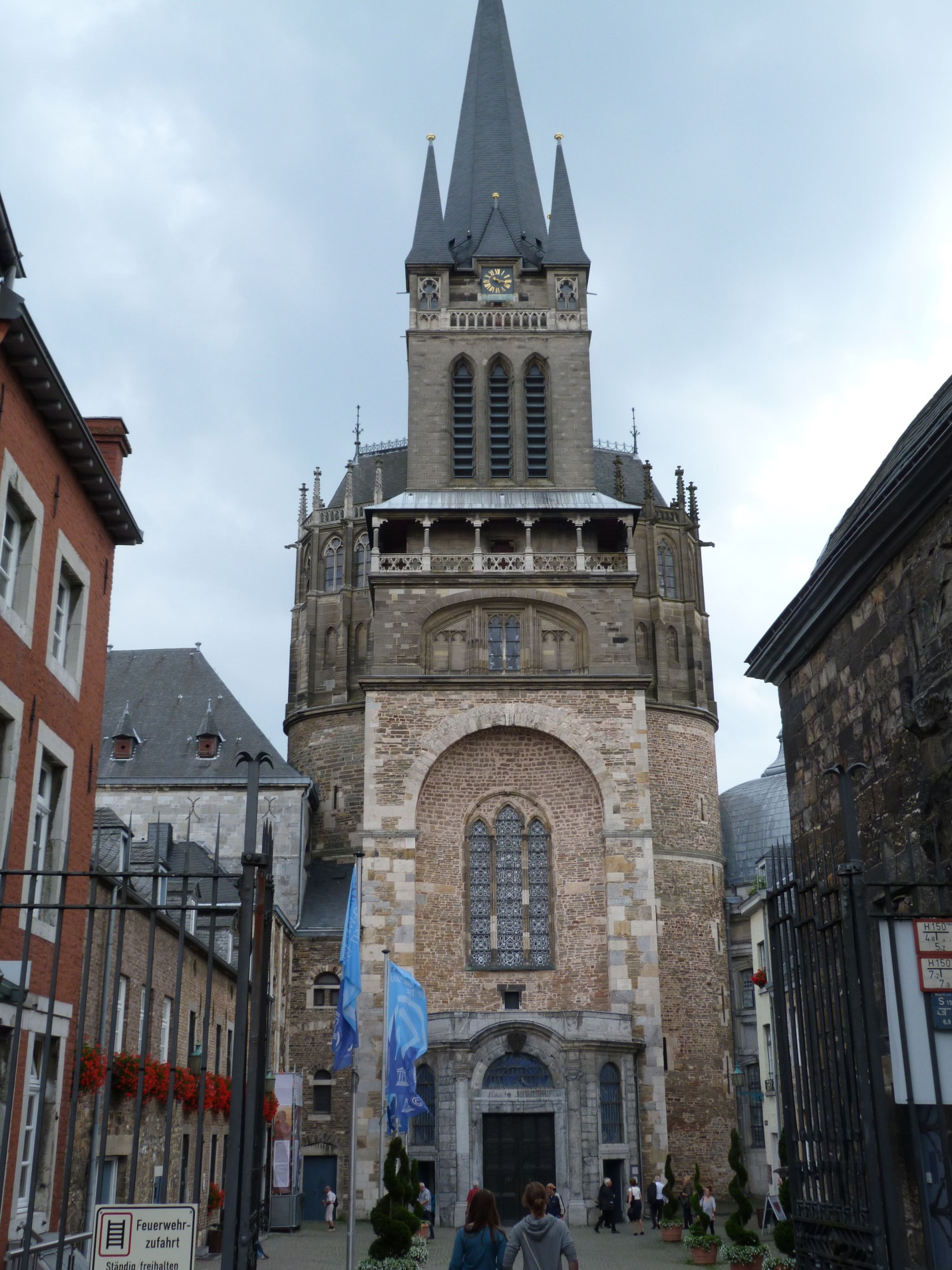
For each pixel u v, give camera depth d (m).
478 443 61.69
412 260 64.25
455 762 53.97
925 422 16.94
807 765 20.22
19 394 20.91
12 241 20.00
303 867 64.50
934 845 15.48
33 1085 20.91
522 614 56.34
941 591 15.35
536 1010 49.66
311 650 73.31
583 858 52.75
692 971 63.97
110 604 26.52
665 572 72.25
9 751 20.50
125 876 11.69
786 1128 13.27
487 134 71.06
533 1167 46.53
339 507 78.81
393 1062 37.00
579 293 64.44
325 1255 36.75
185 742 67.62
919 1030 11.96
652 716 67.88
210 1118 36.59
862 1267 11.31
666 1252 37.41
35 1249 15.50
